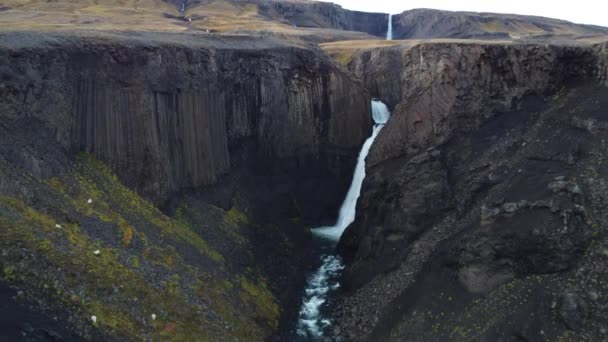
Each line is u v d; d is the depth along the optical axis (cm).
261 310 3850
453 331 3106
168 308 3095
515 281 3136
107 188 3803
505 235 3297
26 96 3469
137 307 2920
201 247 4144
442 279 3519
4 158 3097
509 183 3931
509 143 4397
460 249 3488
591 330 2697
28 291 2511
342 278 4628
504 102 4778
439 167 4566
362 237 4959
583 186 3403
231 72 5509
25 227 2789
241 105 5669
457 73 4931
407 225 4353
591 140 3775
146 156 4209
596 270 2931
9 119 3316
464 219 4050
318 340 3681
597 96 4231
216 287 3688
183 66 4769
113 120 4034
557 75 4678
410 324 3362
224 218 4922
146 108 4225
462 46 4906
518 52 4769
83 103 3884
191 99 4834
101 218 3438
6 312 2347
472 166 4488
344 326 3828
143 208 3975
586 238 3084
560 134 4056
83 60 3925
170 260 3575
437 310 3334
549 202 3297
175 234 4009
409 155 5072
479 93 4878
